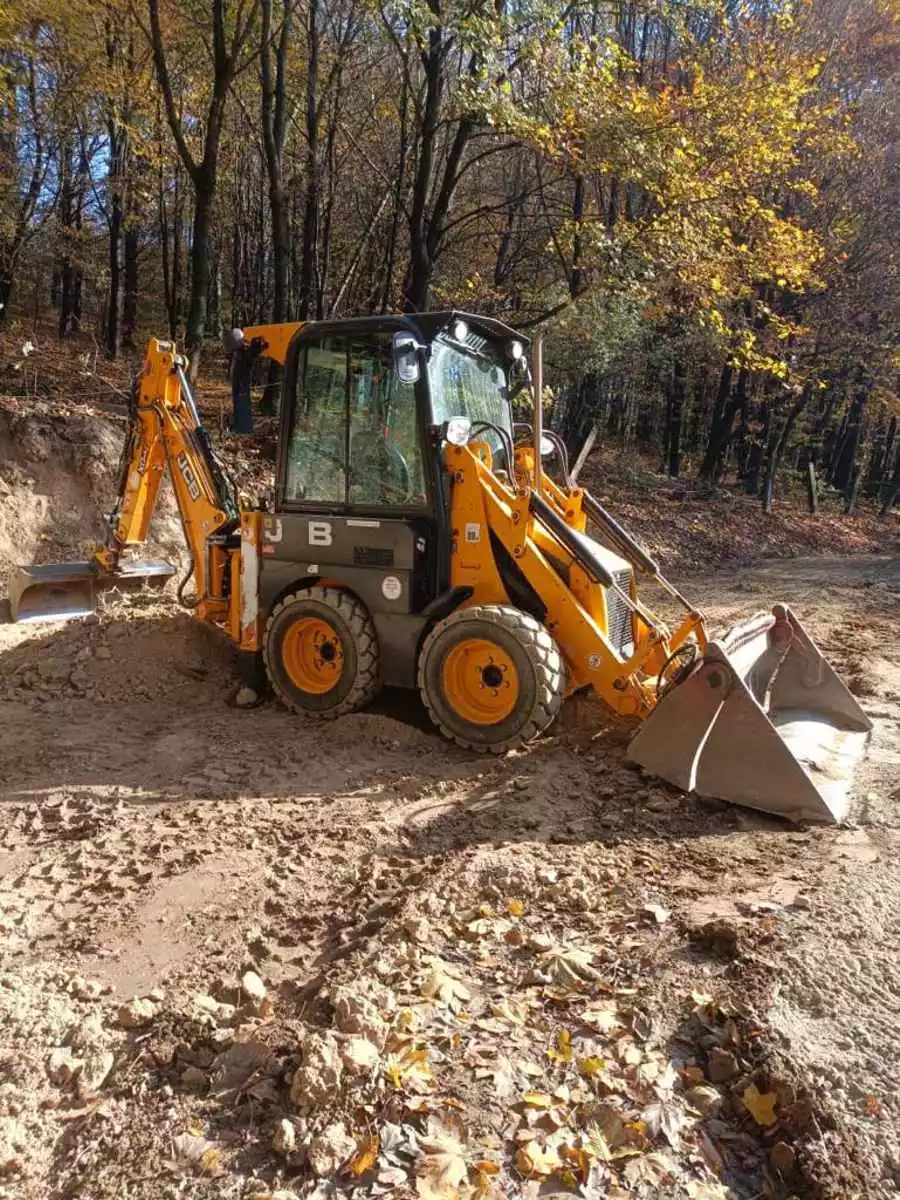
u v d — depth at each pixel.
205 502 6.70
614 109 11.63
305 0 15.72
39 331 20.64
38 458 9.41
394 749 5.41
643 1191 2.15
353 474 5.84
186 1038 2.73
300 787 4.84
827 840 4.09
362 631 5.68
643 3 13.26
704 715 4.54
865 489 35.47
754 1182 2.21
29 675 6.39
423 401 5.48
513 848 4.04
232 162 20.00
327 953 3.26
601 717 5.81
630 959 3.11
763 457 25.73
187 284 26.09
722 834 4.21
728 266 13.46
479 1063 2.56
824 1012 2.73
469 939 3.29
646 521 17.16
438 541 5.55
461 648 5.30
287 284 13.48
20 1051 2.67
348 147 17.83
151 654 6.61
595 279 12.63
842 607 11.23
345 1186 2.15
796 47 15.60
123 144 18.27
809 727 5.38
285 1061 2.59
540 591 5.38
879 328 20.97
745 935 3.15
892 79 18.53
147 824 4.34
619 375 19.23
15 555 8.91
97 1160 2.28
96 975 3.12
